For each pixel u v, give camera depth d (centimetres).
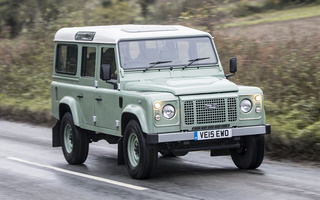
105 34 1400
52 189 1222
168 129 1214
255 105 1280
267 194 1097
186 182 1235
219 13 2738
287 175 1275
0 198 1159
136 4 3559
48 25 3300
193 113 1223
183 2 3020
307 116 1673
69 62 1552
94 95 1420
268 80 1978
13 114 2522
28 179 1334
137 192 1157
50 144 1864
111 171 1411
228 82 1288
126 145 1291
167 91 1233
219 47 2255
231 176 1280
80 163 1526
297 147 1475
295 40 2128
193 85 1255
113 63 1357
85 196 1145
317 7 3744
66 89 1554
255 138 1318
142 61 1354
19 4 3822
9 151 1739
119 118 1322
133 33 1378
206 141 1270
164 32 1395
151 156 1231
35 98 2698
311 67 1895
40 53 3094
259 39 2267
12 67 3041
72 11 3422
